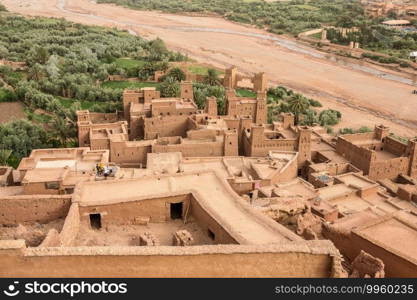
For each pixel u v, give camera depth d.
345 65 173.50
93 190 34.16
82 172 48.03
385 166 67.88
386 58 176.62
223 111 94.06
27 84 110.62
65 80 113.94
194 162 58.38
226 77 128.00
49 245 25.09
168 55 156.00
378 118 119.94
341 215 45.19
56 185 43.75
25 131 78.56
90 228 31.75
